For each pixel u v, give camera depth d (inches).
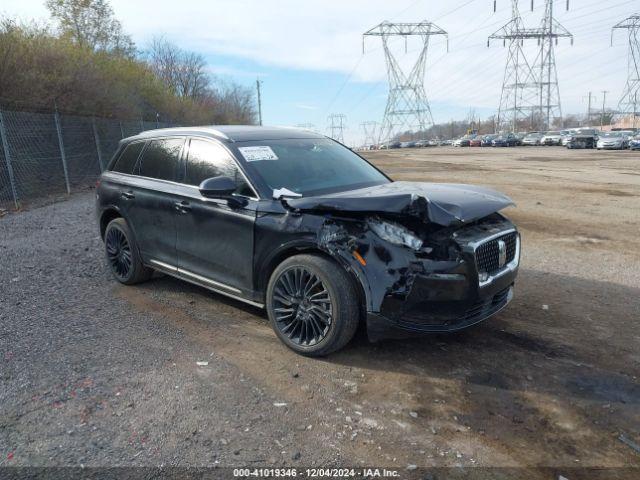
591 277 229.0
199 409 123.3
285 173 171.3
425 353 152.1
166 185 192.4
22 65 590.2
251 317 181.8
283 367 144.6
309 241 143.3
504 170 853.8
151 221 198.2
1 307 193.5
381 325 135.0
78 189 619.8
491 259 147.0
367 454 106.9
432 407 124.2
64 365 145.6
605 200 465.4
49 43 666.8
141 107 1067.9
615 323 174.6
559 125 3348.9
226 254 168.9
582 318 179.3
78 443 110.5
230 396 129.2
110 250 223.1
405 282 131.3
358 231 137.3
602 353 152.2
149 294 207.6
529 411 122.3
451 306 135.2
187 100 1584.6
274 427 116.2
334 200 139.9
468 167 962.7
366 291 134.4
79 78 690.8
